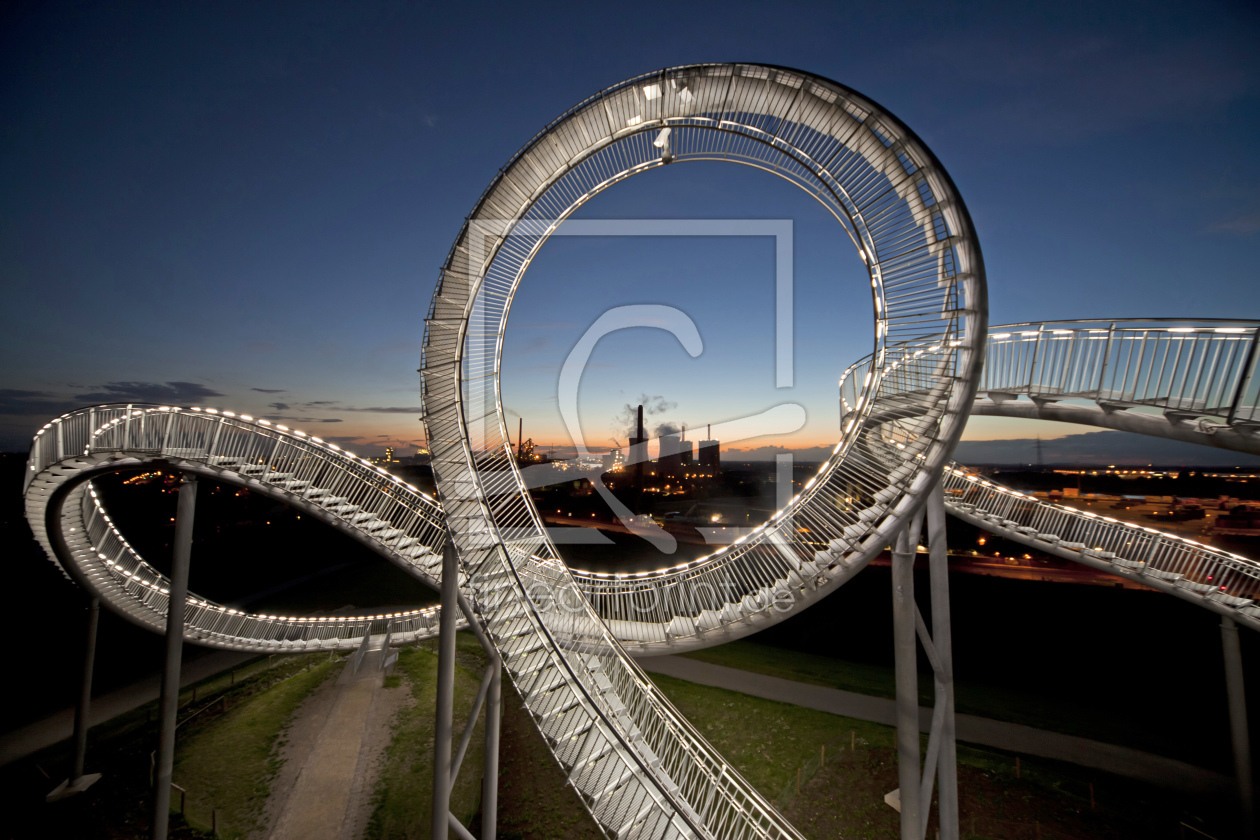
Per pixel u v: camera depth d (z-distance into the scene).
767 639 27.91
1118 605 32.59
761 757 16.75
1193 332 9.17
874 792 14.85
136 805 13.71
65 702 19.39
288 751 15.86
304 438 13.59
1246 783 13.41
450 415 10.39
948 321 8.34
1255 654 25.81
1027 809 14.15
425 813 13.44
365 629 20.95
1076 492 73.31
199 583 37.03
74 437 12.62
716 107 9.26
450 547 10.00
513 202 10.11
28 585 30.77
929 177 7.99
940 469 8.34
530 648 9.78
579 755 8.81
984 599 33.81
